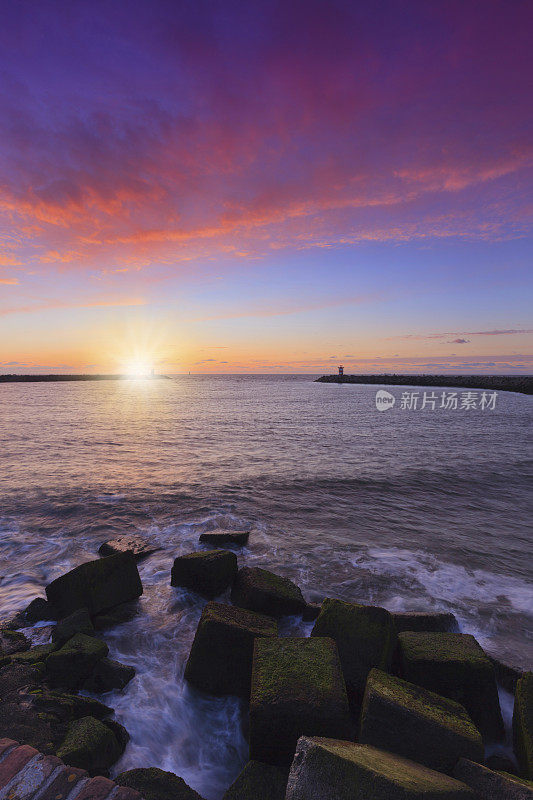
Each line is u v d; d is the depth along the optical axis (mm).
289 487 16297
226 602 8086
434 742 3939
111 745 4484
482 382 104750
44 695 4996
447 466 19953
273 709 4156
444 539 11367
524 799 3248
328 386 136750
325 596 8344
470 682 5070
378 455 22734
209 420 39969
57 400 70875
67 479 17359
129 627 7195
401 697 4379
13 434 30344
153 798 3725
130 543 10570
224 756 4809
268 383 175625
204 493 15438
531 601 8195
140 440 27812
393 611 7559
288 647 5148
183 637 6977
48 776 3316
